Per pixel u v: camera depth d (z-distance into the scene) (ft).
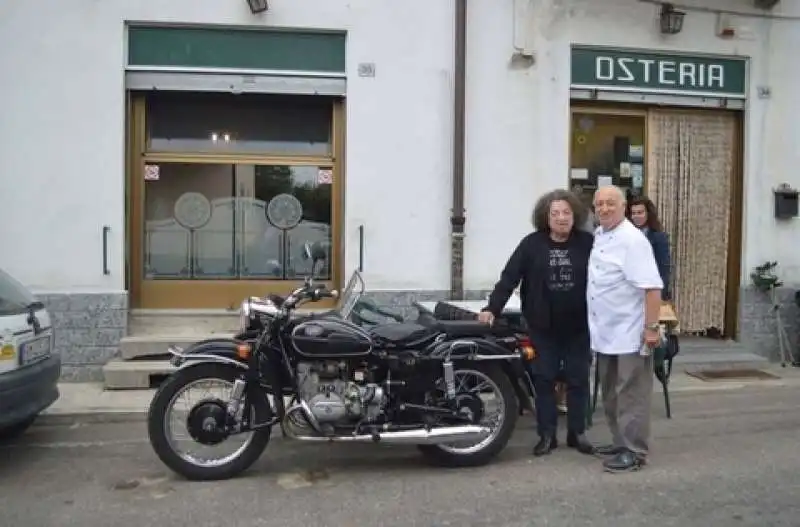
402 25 26.66
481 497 15.28
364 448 18.71
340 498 15.23
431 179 26.91
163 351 25.11
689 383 26.21
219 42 26.18
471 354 17.06
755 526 13.70
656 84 28.99
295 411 16.28
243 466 16.35
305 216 27.91
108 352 25.41
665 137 29.68
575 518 14.12
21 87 24.95
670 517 14.16
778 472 16.83
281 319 16.25
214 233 27.61
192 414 16.08
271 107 27.73
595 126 29.14
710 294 30.09
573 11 27.91
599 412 22.40
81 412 21.34
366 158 26.63
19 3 24.85
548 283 17.78
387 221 26.73
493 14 27.25
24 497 15.29
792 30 29.89
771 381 26.61
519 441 19.44
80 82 25.22
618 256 16.70
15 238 25.03
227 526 13.79
